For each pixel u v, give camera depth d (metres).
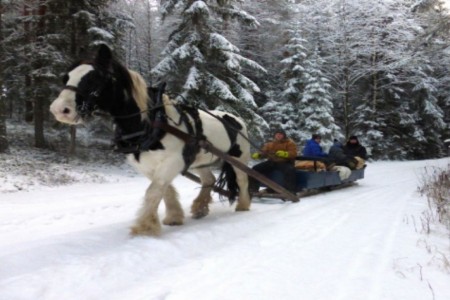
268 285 3.97
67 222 6.93
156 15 26.72
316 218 7.09
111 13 18.44
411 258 4.80
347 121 27.94
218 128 6.96
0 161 13.62
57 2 16.94
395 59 28.64
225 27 21.94
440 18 17.95
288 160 9.21
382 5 28.25
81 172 14.21
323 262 4.66
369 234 5.95
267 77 27.98
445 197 8.33
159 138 5.64
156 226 5.57
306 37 28.95
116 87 5.27
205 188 7.37
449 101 34.56
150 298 3.61
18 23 18.39
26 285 3.69
